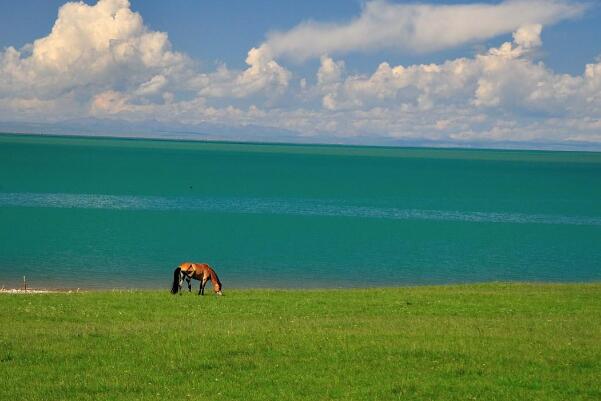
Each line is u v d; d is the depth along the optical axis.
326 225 82.94
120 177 154.62
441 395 18.98
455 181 183.88
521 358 22.12
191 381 19.84
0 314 28.06
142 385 19.42
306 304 32.28
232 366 21.20
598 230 85.38
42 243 62.72
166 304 31.34
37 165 186.25
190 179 156.88
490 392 19.20
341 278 50.44
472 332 25.41
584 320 28.55
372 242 70.00
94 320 27.39
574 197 137.75
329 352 22.56
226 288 45.03
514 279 51.78
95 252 58.88
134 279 47.50
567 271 56.03
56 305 30.58
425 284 48.75
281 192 128.88
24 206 91.62
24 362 21.19
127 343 23.22
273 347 23.00
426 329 25.92
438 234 77.75
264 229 77.56
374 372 20.75
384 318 28.86
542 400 18.59
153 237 68.81
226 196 116.44
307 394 18.92
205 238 69.31
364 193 133.88
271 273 51.91
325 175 193.88
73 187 122.56
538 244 71.88
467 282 49.91
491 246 69.62
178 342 23.41
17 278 46.78
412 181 178.00
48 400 18.19
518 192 148.62
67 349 22.42
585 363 21.78
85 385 19.27
